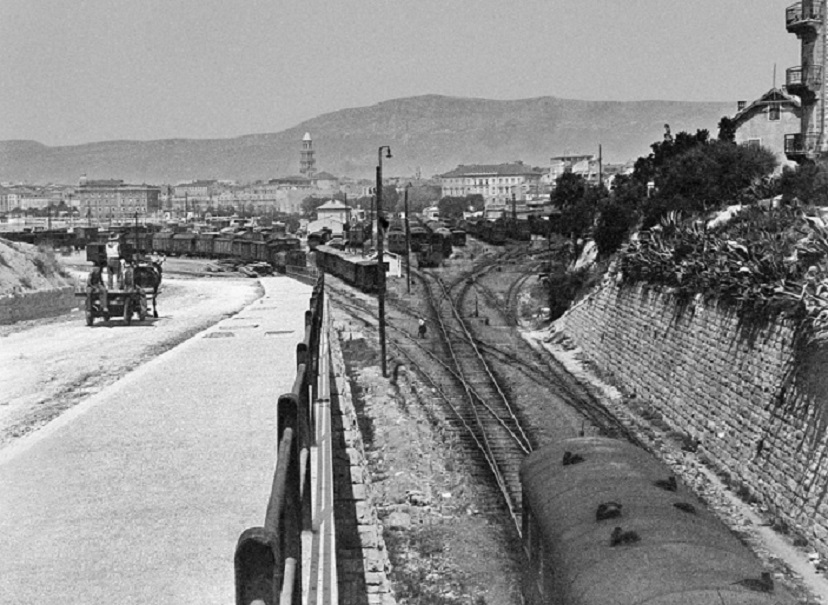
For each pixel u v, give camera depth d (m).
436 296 74.38
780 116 74.00
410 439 30.69
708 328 33.59
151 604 11.28
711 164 53.97
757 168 54.28
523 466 16.23
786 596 9.22
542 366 46.50
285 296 66.75
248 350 35.72
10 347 43.38
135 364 35.00
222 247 121.62
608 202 61.16
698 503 12.84
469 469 27.95
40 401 27.91
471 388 39.62
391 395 38.25
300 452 12.73
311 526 12.37
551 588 12.66
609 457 15.05
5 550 13.49
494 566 20.67
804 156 61.12
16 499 16.30
